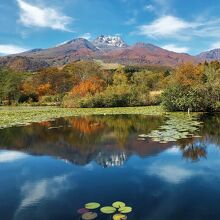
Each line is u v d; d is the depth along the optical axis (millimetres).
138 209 8930
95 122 31172
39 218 8477
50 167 13805
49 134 23109
